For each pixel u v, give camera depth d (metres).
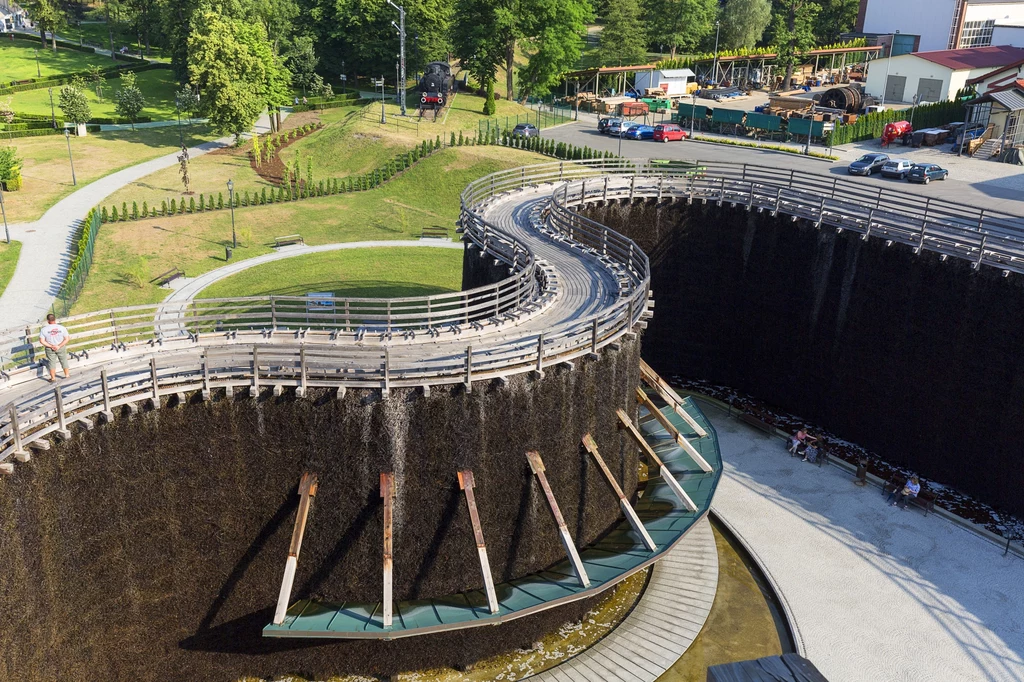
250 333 27.97
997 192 65.19
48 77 116.38
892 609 29.47
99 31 149.12
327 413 24.25
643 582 30.73
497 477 26.14
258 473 24.62
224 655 25.77
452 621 23.69
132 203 69.06
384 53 107.56
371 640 25.75
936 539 33.53
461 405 24.89
